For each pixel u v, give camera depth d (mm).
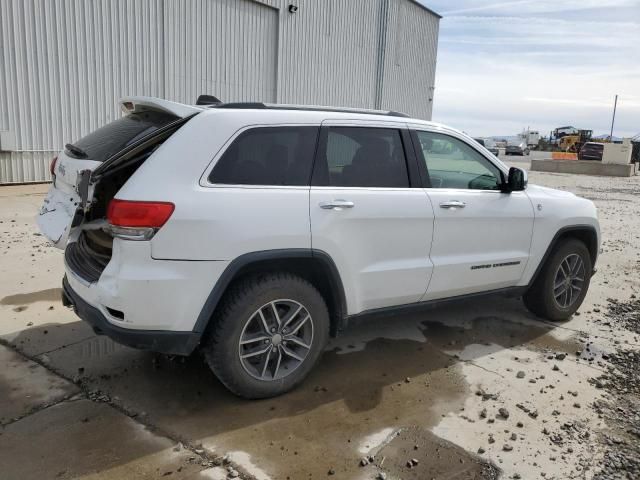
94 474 2773
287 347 3619
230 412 3395
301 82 17781
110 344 4258
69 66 11367
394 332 4824
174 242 3027
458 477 2871
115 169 3264
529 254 4773
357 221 3660
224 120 3324
